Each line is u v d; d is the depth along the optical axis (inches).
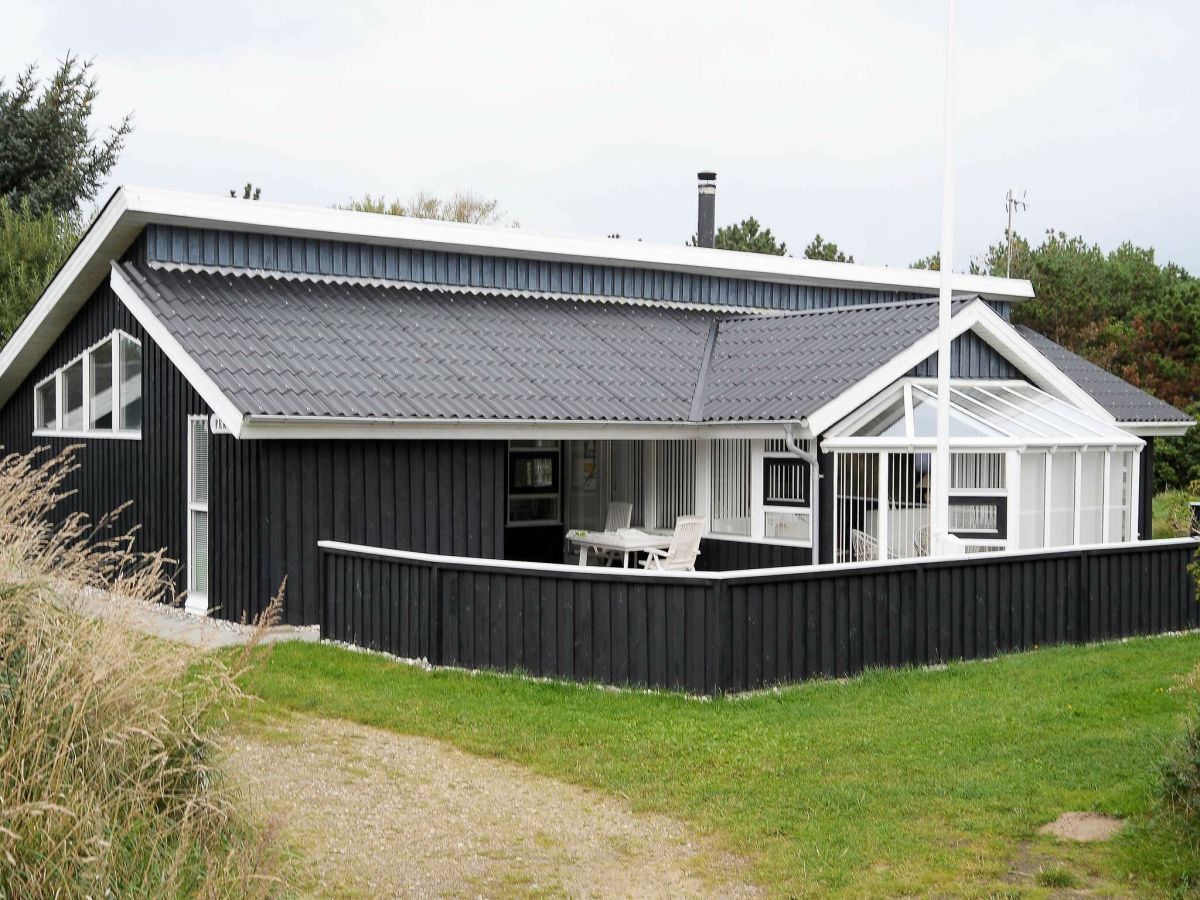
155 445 651.5
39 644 231.5
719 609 424.5
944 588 499.2
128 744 233.9
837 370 682.8
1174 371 1403.8
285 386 571.5
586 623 446.9
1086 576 553.0
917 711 406.0
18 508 258.4
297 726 389.1
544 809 318.0
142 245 672.4
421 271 769.6
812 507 658.2
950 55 594.2
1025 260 1766.7
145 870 212.8
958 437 650.2
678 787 331.0
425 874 275.0
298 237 719.1
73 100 1492.4
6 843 190.7
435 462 611.5
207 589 604.1
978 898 255.8
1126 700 418.3
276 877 226.4
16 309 1115.9
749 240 1823.3
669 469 752.3
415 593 490.6
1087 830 290.8
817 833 294.2
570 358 722.8
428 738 381.4
